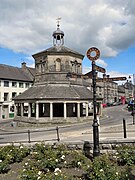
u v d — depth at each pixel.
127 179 7.16
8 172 8.50
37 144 10.72
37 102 31.84
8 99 52.09
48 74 35.06
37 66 37.06
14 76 54.88
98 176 6.77
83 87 38.25
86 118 34.12
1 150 9.78
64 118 31.66
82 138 13.38
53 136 18.44
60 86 34.47
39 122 31.22
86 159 9.19
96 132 9.18
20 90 55.41
